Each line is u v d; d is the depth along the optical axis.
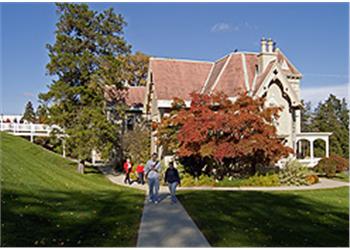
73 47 29.48
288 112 33.09
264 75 32.16
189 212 13.39
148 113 39.34
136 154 35.91
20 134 41.62
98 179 27.08
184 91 34.81
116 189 21.72
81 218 11.65
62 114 28.95
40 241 9.00
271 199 17.20
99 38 30.03
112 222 11.47
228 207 14.58
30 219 10.77
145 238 9.75
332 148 56.41
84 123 28.98
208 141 24.98
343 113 65.56
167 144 28.36
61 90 28.45
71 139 28.36
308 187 24.72
